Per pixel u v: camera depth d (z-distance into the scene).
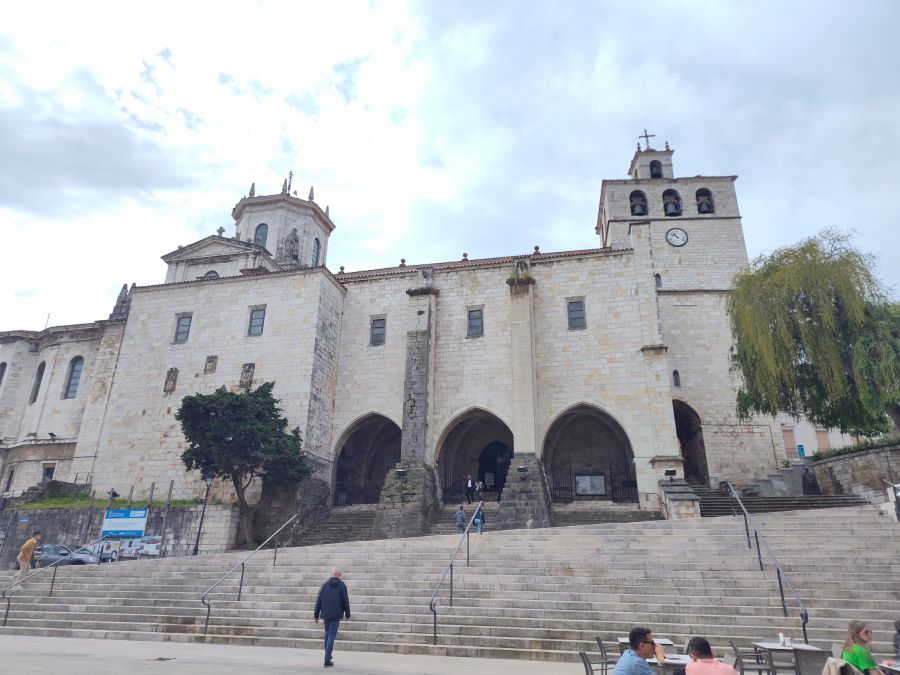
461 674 9.74
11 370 39.44
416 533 25.42
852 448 26.42
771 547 15.95
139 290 34.12
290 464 26.33
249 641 13.59
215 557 18.97
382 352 32.00
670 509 24.00
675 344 34.16
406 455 27.77
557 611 13.46
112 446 31.02
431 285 31.73
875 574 14.03
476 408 29.69
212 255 38.75
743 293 24.64
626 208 43.09
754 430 32.22
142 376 32.19
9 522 27.34
